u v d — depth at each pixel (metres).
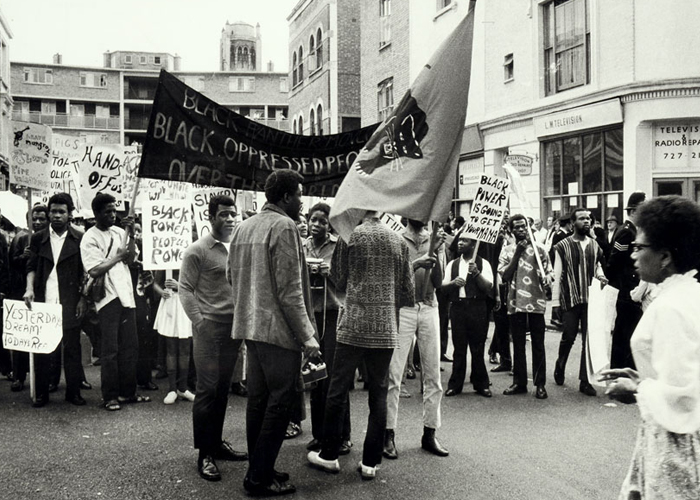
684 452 2.37
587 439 5.99
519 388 7.88
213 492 4.70
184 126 6.42
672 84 14.36
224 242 5.46
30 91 68.75
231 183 6.70
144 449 5.67
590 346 5.08
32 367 7.08
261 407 4.77
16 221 11.89
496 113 19.58
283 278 4.49
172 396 7.32
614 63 15.50
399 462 5.38
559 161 17.53
